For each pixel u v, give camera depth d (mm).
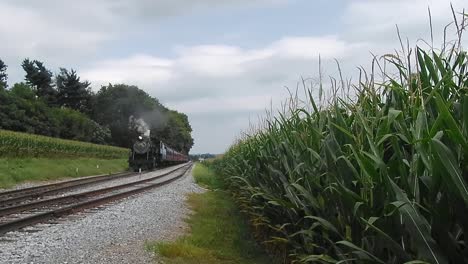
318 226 4949
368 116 4141
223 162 25703
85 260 7195
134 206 14367
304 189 4699
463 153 2738
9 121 56562
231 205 14930
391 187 2988
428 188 2875
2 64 85625
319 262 4820
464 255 2789
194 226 11102
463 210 2705
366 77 4223
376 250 3510
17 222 9891
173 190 21234
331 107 5164
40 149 38188
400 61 3758
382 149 3598
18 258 7184
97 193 18359
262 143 8922
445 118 2551
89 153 52406
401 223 3174
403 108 3707
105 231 9828
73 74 96000
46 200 14242
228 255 8070
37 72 88438
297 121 6203
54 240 8664
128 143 100938
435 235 2844
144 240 9016
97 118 99750
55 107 78250
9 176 23594
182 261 7312
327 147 4191
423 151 2900
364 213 3582
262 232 9000
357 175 3668
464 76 3320
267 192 7168
